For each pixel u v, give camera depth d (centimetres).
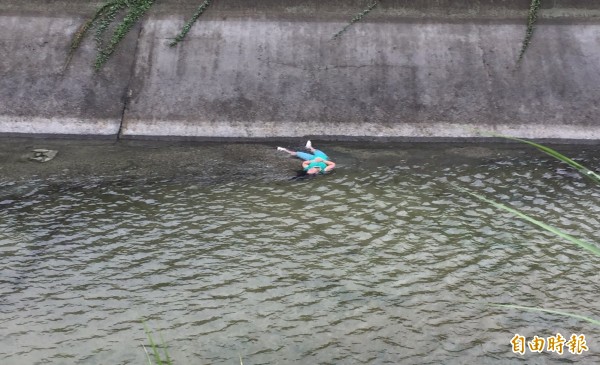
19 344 736
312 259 902
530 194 1070
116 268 873
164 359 718
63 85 1325
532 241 945
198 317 788
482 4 1433
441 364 723
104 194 1048
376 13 1437
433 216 1005
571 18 1438
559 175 1137
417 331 773
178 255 904
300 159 1167
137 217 988
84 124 1280
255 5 1437
